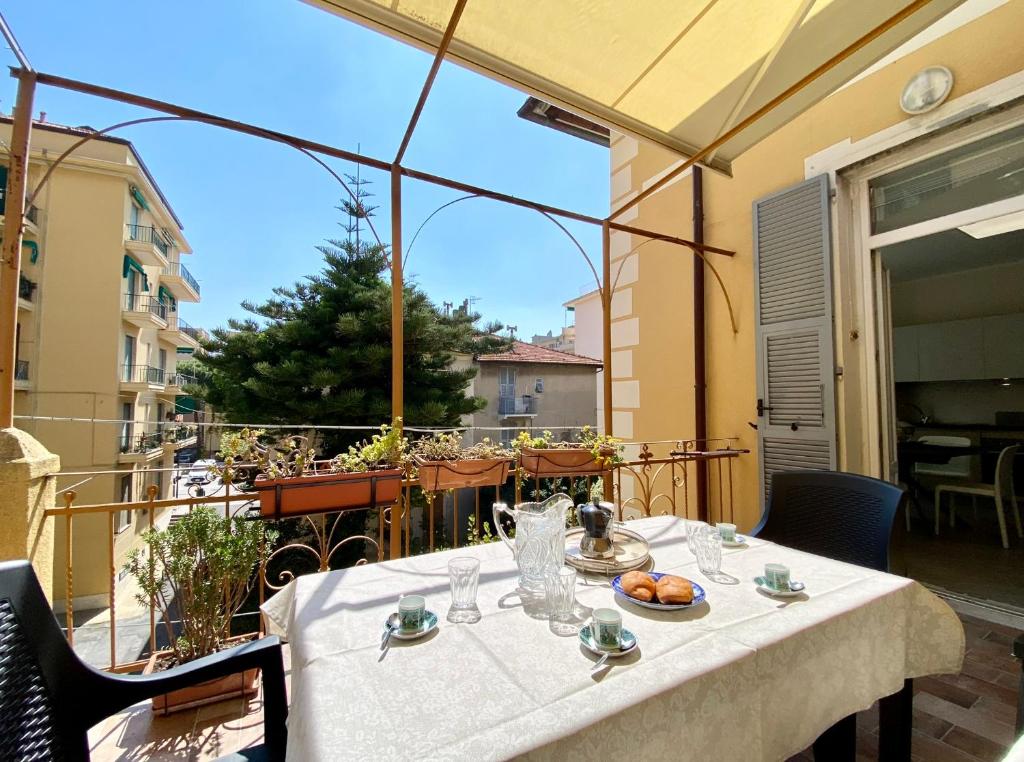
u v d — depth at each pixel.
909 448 4.14
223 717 1.59
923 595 1.12
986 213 2.44
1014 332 5.03
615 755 0.62
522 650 0.81
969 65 2.40
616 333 4.93
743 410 3.61
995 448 3.83
